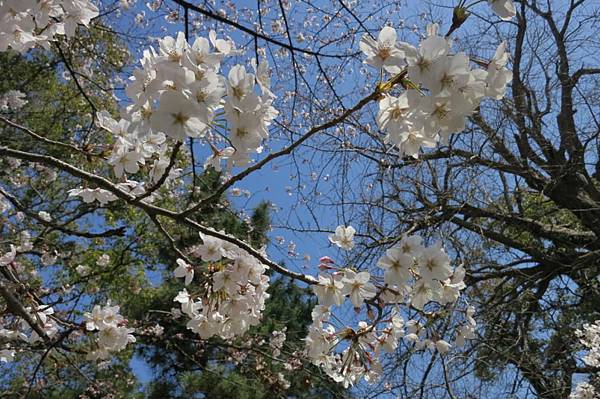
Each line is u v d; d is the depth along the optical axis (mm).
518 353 6984
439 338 2824
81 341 5738
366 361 2426
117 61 7266
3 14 1818
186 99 1433
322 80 5508
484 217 8094
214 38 1621
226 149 2057
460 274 2125
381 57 1535
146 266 9188
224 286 2145
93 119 3152
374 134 6312
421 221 6664
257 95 1604
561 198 7738
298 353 6484
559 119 8344
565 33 8289
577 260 6867
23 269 5254
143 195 2090
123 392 7465
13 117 7863
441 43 1396
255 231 6859
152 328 6598
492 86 1450
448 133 1458
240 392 7262
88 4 2082
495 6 1401
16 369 7145
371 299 2176
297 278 2082
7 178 7191
